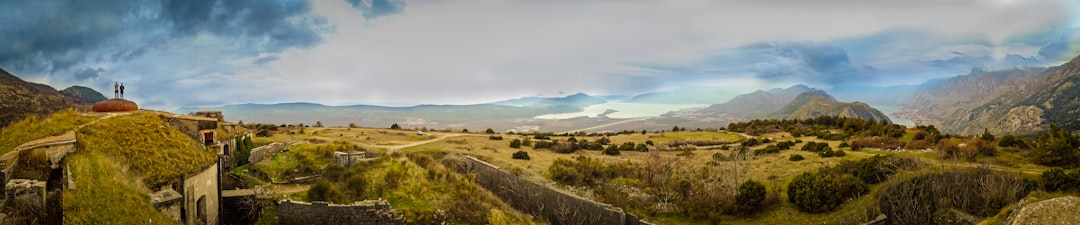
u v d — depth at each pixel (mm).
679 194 42594
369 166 35062
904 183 39031
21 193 17906
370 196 31000
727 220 39031
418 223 29047
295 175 36156
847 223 36031
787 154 60281
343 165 36531
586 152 70750
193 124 35031
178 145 26438
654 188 44844
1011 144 53812
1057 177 36594
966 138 60875
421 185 33312
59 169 20641
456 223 30234
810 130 91062
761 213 39625
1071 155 43469
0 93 49094
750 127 104312
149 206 21281
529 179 45281
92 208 19109
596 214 35969
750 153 57438
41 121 26266
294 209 27062
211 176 27375
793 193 40344
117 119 26344
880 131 74250
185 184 24453
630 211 40500
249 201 28750
